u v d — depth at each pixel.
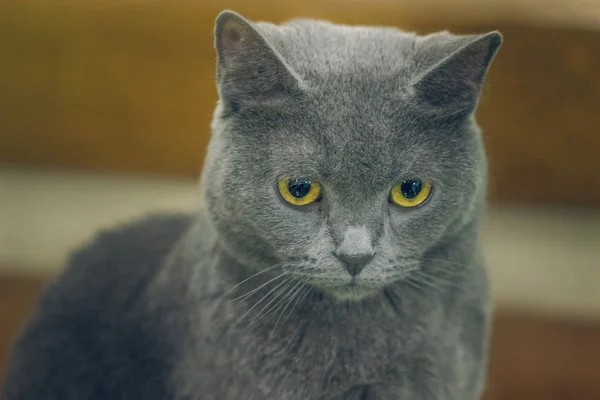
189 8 0.60
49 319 0.52
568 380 0.63
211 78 0.60
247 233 0.43
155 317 0.48
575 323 0.66
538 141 0.61
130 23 0.60
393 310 0.44
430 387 0.45
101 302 0.51
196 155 0.64
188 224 0.54
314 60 0.43
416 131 0.42
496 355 0.63
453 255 0.45
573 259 0.69
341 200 0.42
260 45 0.41
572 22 0.58
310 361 0.44
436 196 0.43
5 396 0.51
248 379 0.44
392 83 0.42
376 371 0.44
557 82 0.59
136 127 0.64
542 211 0.68
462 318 0.46
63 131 0.65
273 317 0.44
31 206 0.73
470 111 0.43
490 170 0.59
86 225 0.72
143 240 0.54
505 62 0.59
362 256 0.41
